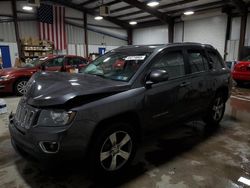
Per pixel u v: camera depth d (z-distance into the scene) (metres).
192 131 3.63
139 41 17.75
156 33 16.11
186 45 3.11
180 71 2.89
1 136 3.42
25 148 1.94
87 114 1.88
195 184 2.16
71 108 1.85
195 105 3.13
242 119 4.33
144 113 2.37
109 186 2.12
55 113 1.85
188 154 2.80
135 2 12.19
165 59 2.71
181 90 2.79
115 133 2.15
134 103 2.23
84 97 1.93
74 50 15.50
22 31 13.06
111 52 3.22
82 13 15.46
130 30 18.08
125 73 2.53
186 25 13.85
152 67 2.52
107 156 2.12
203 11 12.28
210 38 12.57
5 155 2.77
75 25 15.27
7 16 12.34
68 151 1.82
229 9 11.27
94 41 16.44
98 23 16.34
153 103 2.45
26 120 1.99
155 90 2.46
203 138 3.34
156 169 2.44
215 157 2.72
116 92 2.15
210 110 3.60
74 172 2.36
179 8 12.77
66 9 14.64
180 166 2.50
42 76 2.52
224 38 11.81
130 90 2.25
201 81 3.15
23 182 2.18
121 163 2.27
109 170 2.15
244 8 10.30
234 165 2.53
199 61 3.28
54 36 14.09
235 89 7.91
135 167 2.47
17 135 2.02
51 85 2.16
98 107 1.95
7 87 6.37
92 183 2.17
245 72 7.48
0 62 11.42
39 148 1.80
